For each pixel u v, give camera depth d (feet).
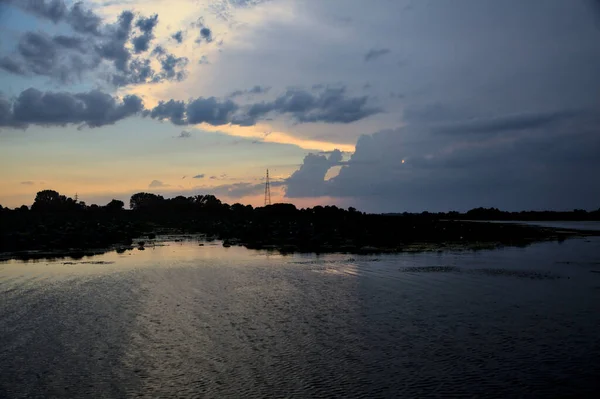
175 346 89.76
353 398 67.31
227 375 75.82
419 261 205.67
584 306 117.70
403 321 104.88
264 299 128.98
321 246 281.54
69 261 218.79
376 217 449.89
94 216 510.99
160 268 192.03
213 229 446.19
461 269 179.83
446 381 72.54
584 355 82.74
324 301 125.70
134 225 450.71
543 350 85.46
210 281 158.61
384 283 150.92
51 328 102.17
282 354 84.84
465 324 102.17
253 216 522.88
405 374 75.25
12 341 93.61
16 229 347.36
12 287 149.69
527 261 203.82
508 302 122.52
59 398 68.59
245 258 228.22
